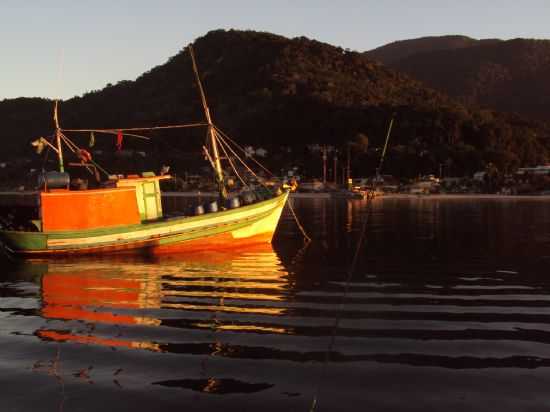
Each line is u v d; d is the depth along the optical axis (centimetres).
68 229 2356
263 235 2797
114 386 896
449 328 1217
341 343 1107
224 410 816
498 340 1135
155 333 1168
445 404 838
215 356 1028
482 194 13988
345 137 18425
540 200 11200
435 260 2259
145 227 2461
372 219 5053
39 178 2369
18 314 1329
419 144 17350
